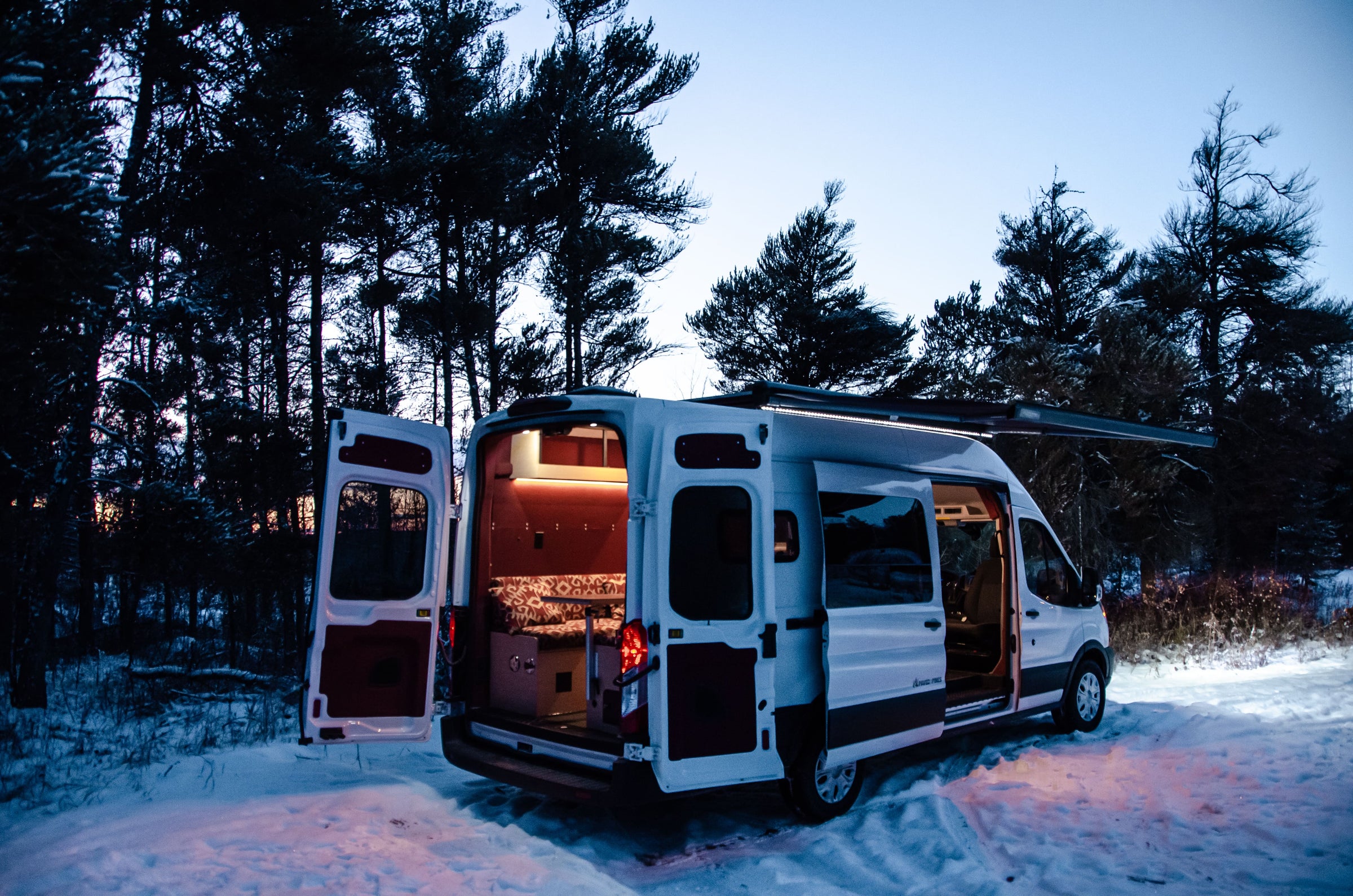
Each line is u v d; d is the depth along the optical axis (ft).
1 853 15.31
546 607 20.04
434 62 51.57
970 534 27.30
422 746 24.18
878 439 20.84
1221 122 76.28
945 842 16.06
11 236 16.85
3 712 26.07
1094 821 16.88
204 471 39.63
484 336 55.93
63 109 18.74
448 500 20.12
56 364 24.68
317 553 18.45
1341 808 16.71
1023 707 23.18
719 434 16.63
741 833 17.34
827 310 72.90
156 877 13.98
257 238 41.55
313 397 44.47
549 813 18.22
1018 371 52.44
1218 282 75.82
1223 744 21.83
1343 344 70.95
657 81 64.75
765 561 16.61
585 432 22.65
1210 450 66.13
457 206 52.75
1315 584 69.31
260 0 33.63
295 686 33.68
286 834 16.25
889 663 19.08
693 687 15.72
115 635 47.52
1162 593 47.42
